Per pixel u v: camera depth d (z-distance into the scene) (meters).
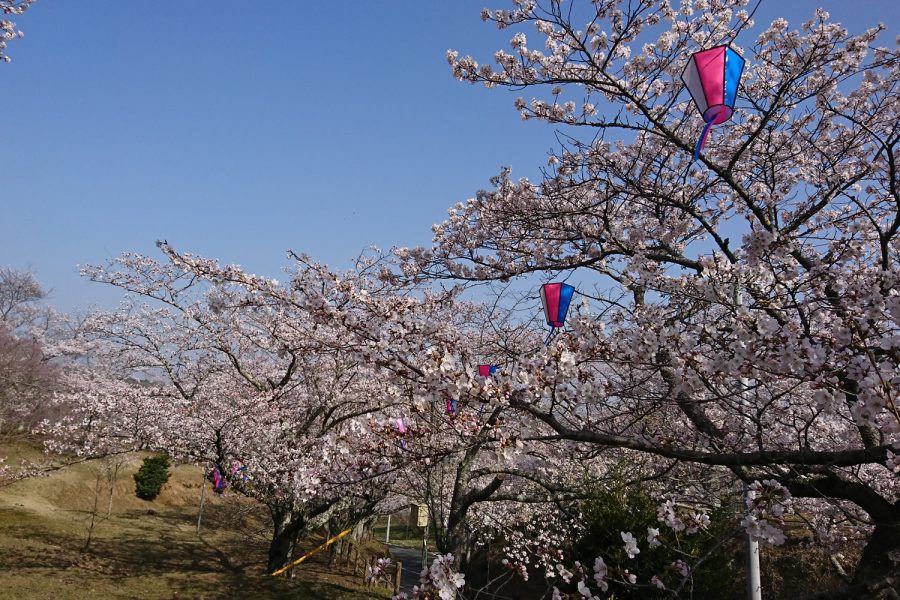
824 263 4.67
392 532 31.61
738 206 7.06
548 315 4.28
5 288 33.00
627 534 3.88
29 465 13.77
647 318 3.96
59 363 24.97
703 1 6.32
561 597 4.09
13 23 5.62
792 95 6.46
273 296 5.74
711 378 3.70
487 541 11.15
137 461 23.64
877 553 3.94
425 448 4.77
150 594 10.28
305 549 17.59
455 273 7.51
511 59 6.20
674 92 6.34
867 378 2.83
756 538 3.26
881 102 6.59
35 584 10.09
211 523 19.09
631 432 4.89
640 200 7.14
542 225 6.98
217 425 10.80
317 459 8.98
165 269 11.38
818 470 3.85
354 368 10.49
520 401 3.77
